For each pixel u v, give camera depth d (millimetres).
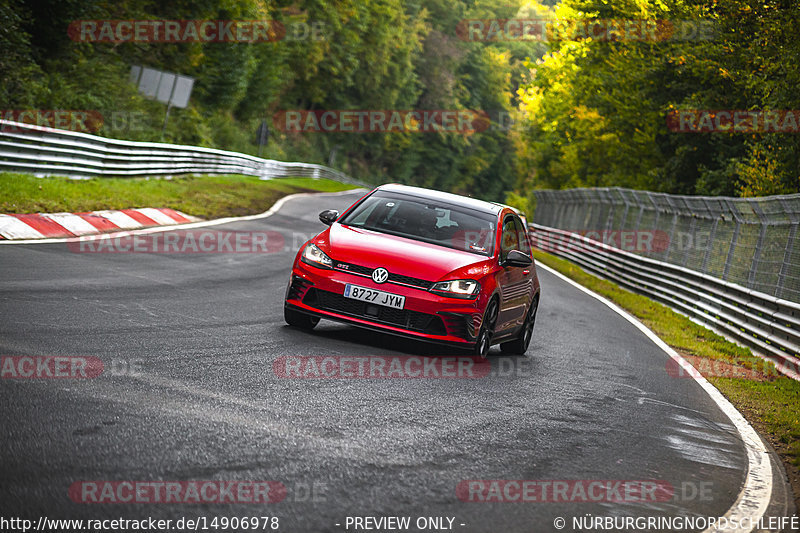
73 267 37969
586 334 46625
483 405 24406
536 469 18969
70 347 23359
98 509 13117
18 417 16828
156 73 135875
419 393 24469
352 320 30062
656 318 60656
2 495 13148
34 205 52938
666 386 33688
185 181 102812
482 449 19797
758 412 31625
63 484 13930
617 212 100188
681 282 69312
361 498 15188
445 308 29609
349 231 32562
